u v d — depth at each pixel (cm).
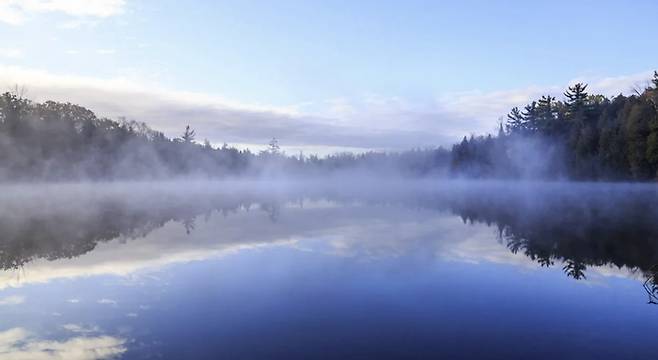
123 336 833
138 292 1130
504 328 878
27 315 955
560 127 7881
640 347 784
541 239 1953
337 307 1006
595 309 993
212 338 820
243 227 2480
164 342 802
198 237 2086
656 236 1953
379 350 769
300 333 848
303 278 1277
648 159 5306
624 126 5772
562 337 827
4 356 745
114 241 1956
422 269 1384
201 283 1216
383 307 1007
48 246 1828
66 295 1102
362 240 1983
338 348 777
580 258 1541
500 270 1368
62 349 773
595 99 8206
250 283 1216
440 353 758
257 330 864
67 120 9038
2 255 1633
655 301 1045
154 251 1712
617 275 1296
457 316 947
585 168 6394
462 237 2052
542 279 1254
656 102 5691
